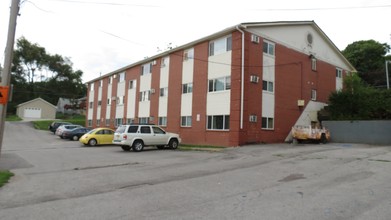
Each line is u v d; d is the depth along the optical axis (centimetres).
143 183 922
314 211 604
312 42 2664
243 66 2048
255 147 1889
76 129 3136
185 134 2473
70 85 8506
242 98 2022
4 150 2072
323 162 1233
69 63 8644
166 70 2816
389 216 568
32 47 8081
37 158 1611
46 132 4147
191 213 607
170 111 2692
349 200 677
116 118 3738
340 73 3028
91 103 4588
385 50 4591
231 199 710
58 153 1858
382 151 1581
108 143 2516
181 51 2625
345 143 2245
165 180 963
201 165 1266
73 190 841
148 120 3036
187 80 2517
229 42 2164
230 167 1193
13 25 1130
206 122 2269
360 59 4541
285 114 2334
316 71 2683
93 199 737
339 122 2375
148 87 3092
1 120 1100
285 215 583
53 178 1028
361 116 2359
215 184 884
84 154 1788
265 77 2200
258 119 2122
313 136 2189
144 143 1922
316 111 2631
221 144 2114
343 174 984
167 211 625
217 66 2231
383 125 2141
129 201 712
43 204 696
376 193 734
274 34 2309
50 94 8262
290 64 2422
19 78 7919
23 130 4266
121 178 1009
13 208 665
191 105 2439
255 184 872
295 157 1402
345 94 2502
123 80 3650
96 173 1121
